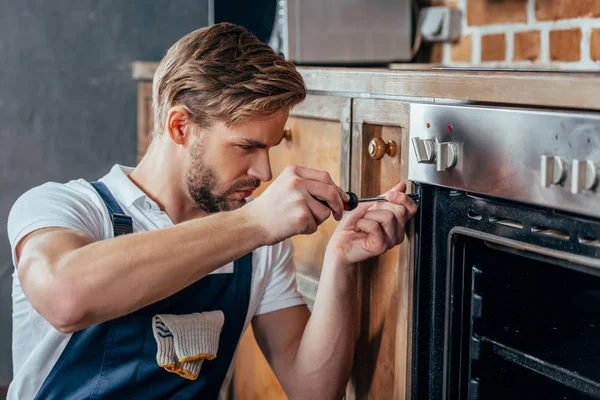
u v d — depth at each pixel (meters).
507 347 1.12
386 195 1.20
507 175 0.99
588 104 0.87
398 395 1.28
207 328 1.29
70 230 1.15
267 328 1.46
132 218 1.29
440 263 1.19
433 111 1.12
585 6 1.68
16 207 1.24
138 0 2.90
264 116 1.18
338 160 1.43
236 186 1.24
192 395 1.30
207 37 1.24
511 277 1.14
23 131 2.88
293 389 1.40
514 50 1.90
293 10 1.89
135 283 1.04
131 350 1.25
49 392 1.24
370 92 1.29
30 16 2.81
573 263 0.95
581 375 0.99
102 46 2.89
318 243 1.56
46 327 1.26
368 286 1.39
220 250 1.07
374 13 2.01
